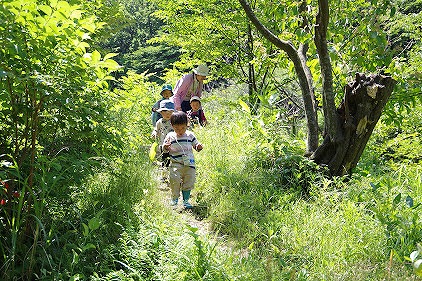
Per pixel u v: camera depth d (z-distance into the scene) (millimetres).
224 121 8922
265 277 3482
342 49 6992
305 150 6605
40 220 3461
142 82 11305
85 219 4000
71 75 3488
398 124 7020
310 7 6902
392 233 4195
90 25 3514
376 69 7035
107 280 3342
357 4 7039
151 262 3564
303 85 6477
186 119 5613
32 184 3711
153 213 4652
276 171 5973
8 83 3289
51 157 3988
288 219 4645
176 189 5504
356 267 3693
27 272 3334
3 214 3592
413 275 3453
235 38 11758
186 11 12227
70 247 3654
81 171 4051
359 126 5848
